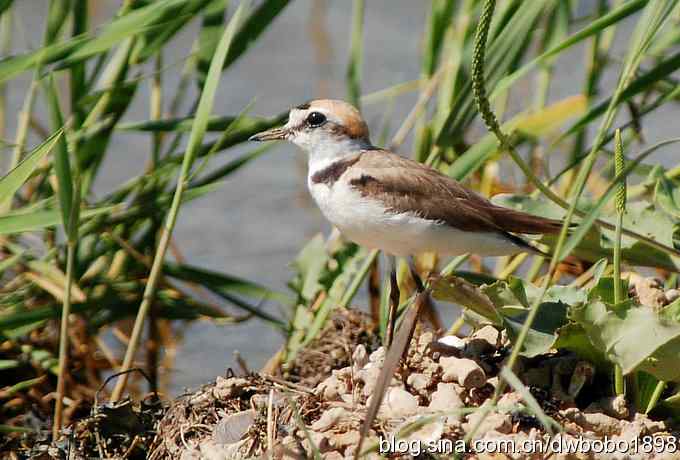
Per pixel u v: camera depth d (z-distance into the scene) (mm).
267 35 20969
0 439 10906
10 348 11906
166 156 12484
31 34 19578
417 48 20266
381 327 11516
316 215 16547
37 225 9906
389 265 10164
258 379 9500
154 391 10750
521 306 9016
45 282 11914
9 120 17781
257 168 17938
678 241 9906
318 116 10141
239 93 18875
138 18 10492
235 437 8711
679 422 8805
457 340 9773
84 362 12336
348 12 21859
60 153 9617
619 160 8383
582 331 8672
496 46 11156
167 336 13539
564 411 8484
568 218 7773
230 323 13438
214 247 15734
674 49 17641
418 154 12562
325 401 8867
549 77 13648
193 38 20141
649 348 8305
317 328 11727
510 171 15375
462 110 11234
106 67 12586
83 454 9594
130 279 12805
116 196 12375
